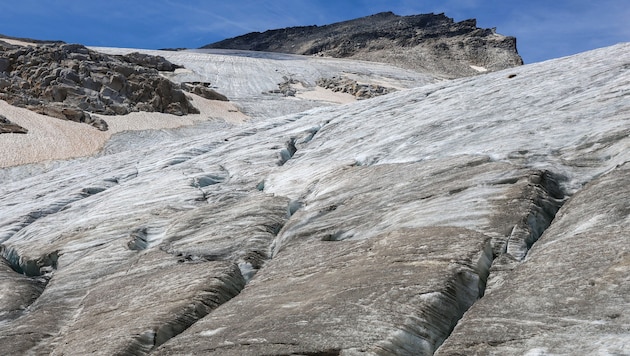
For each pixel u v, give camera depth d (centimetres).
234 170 2103
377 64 15475
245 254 1213
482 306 745
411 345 691
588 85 1797
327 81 11575
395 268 867
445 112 2003
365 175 1485
